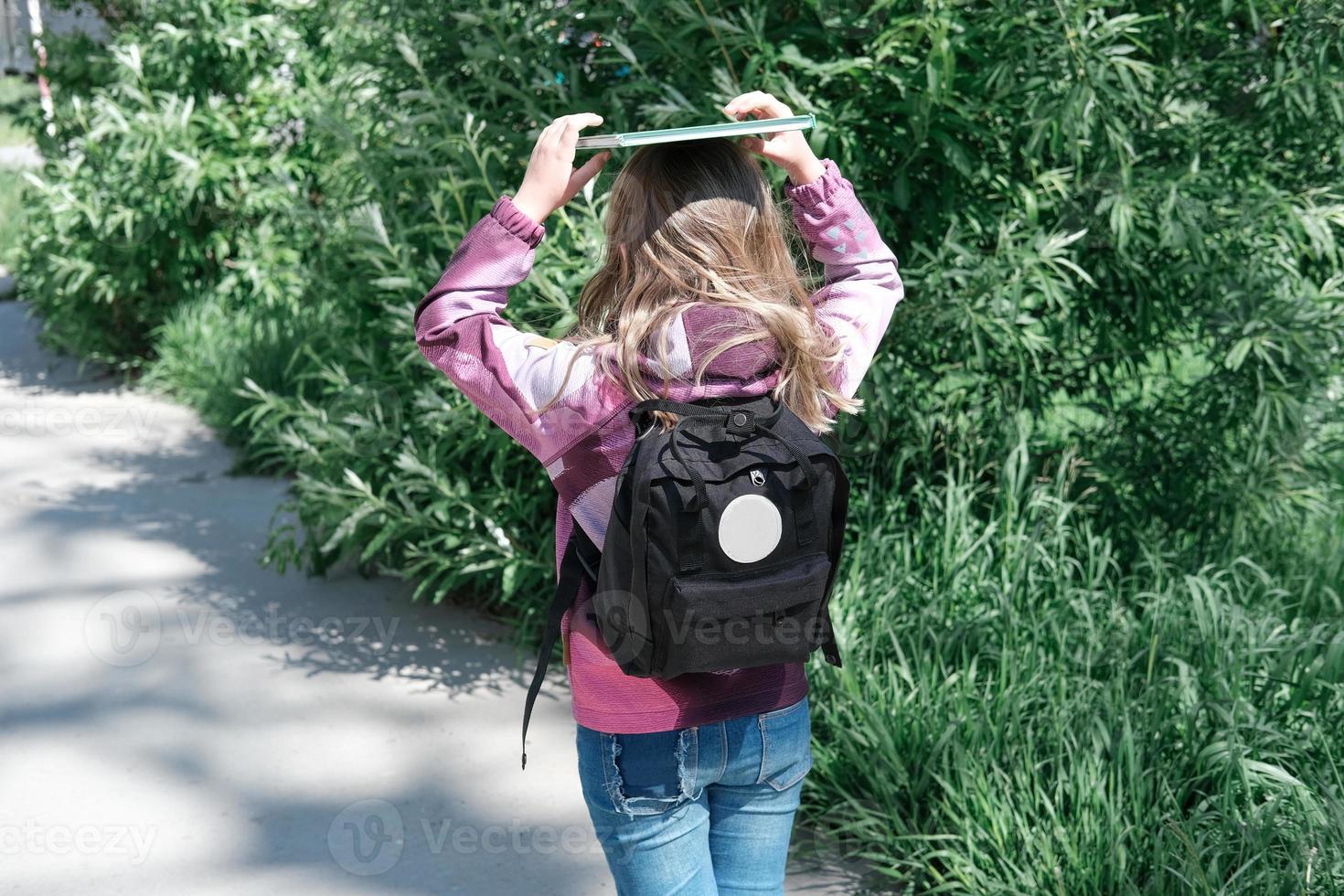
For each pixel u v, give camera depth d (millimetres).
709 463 1545
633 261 1669
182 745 3398
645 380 1584
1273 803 2445
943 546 3607
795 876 2797
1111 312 4102
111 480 5770
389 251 3764
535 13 3740
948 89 3176
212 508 5402
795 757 1730
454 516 3910
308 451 4180
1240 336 3697
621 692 1626
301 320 6527
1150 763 2734
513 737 3479
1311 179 4102
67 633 4098
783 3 3586
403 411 4062
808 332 1639
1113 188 3561
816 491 1593
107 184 6945
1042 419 4254
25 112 7820
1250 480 4031
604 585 1560
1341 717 2881
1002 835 2584
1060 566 3557
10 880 2750
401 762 3332
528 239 1682
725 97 3316
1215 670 3035
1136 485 4219
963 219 3760
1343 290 3938
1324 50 3576
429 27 3902
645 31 3498
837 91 3535
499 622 4262
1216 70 3953
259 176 7000
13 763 3279
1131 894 2371
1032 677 3014
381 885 2777
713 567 1543
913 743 2908
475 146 3586
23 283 8719
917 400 3965
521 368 1620
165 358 7230
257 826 3012
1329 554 4070
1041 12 3434
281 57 7141
